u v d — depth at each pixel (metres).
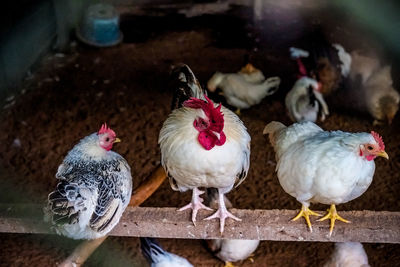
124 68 3.11
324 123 2.63
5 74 2.74
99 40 3.32
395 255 1.98
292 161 1.51
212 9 3.85
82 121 2.62
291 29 3.62
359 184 1.47
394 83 2.92
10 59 2.78
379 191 2.23
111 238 2.04
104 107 2.72
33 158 2.38
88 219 1.43
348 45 3.39
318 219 1.53
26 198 2.18
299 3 3.96
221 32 3.57
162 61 3.20
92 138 1.53
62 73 3.04
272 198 2.19
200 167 1.44
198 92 1.82
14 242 2.01
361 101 2.77
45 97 2.80
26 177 2.28
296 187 1.50
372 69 2.80
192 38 3.49
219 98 2.67
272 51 3.33
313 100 2.52
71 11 3.35
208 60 3.20
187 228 1.55
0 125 2.57
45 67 3.10
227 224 1.53
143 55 3.27
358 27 3.59
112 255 1.97
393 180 2.29
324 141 1.48
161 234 1.57
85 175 1.46
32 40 3.01
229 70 3.08
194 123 1.43
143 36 3.50
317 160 1.45
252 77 2.69
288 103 2.56
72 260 1.59
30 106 2.72
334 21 3.70
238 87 2.62
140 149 2.44
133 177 2.29
